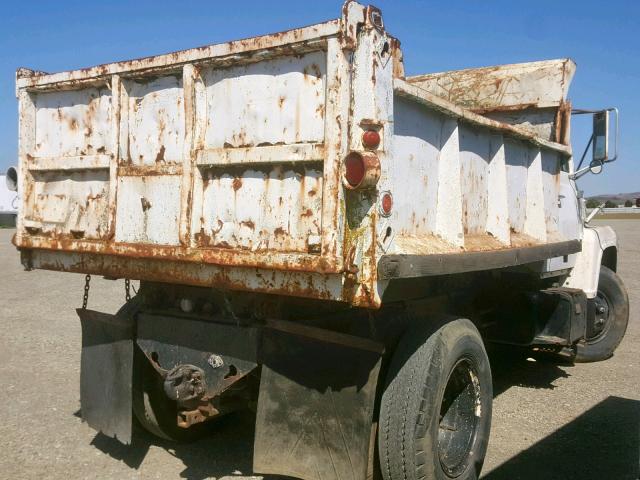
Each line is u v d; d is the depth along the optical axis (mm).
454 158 3826
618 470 4277
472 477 3914
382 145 2984
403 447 3385
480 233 4398
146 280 3936
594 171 6395
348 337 3328
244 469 4273
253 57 3256
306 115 3125
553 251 5266
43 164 4230
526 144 5152
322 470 3395
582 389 6238
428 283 4352
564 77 6055
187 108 3482
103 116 3979
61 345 7668
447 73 6691
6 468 4188
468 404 3980
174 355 3922
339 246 2939
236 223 3348
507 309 5977
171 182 3576
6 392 5793
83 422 4703
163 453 4527
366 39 2943
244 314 3725
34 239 4207
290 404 3488
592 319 6754
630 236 28000
